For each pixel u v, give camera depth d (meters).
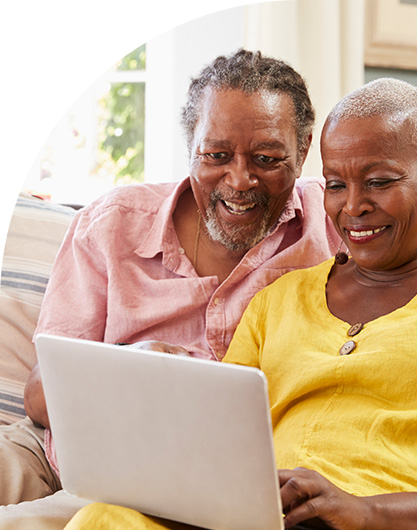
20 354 1.61
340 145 1.15
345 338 1.15
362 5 2.48
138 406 0.89
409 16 2.62
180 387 0.86
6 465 1.33
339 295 1.23
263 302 1.32
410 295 1.15
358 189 1.14
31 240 1.73
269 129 1.32
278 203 1.40
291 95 1.36
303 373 1.14
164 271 1.49
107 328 1.45
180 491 0.90
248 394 0.82
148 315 1.43
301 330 1.20
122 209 1.52
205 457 0.87
